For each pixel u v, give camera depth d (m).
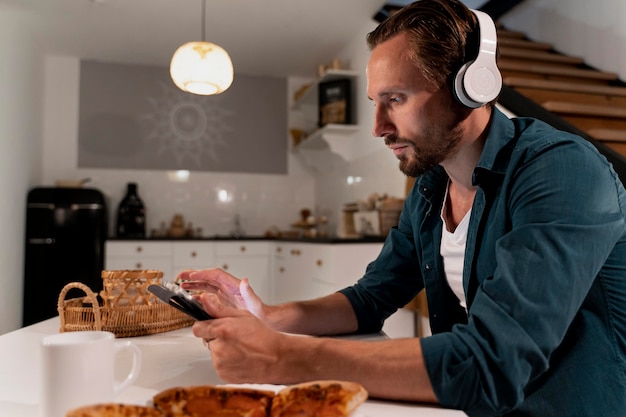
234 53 4.70
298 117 5.36
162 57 4.84
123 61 4.95
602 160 0.80
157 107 5.04
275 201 5.29
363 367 0.64
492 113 0.90
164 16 3.91
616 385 0.79
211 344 0.69
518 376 0.62
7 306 3.79
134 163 4.95
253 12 3.84
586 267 0.69
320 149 4.97
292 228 5.29
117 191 4.89
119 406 0.45
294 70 5.18
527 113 2.59
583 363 0.80
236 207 5.18
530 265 0.67
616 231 0.74
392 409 0.61
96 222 4.20
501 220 0.84
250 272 4.52
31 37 4.26
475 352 0.63
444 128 0.81
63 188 4.20
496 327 0.64
